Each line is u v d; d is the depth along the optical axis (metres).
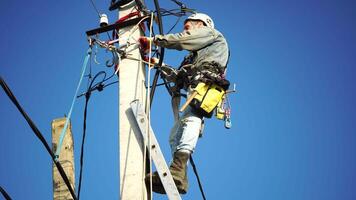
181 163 8.12
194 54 9.03
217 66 8.77
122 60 8.76
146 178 7.71
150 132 7.89
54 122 9.73
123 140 7.95
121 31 9.19
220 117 9.00
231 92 9.12
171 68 9.17
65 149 9.48
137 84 8.49
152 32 9.53
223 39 9.14
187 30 9.33
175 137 8.54
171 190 7.55
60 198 9.11
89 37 9.22
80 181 8.96
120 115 8.19
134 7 9.58
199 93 8.37
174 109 9.16
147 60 9.02
